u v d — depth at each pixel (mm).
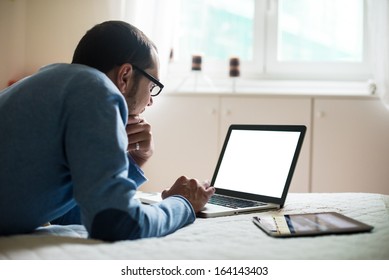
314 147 1933
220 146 2006
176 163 2039
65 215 957
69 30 2154
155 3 2064
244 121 1983
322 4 2299
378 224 751
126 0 2055
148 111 2051
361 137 1903
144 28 2088
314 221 741
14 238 640
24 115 675
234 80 2246
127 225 618
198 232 700
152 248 591
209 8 2400
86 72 711
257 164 1093
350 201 992
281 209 935
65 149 662
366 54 2221
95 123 639
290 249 593
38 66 2184
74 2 2141
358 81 2229
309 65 2285
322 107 1923
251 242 629
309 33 2324
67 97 673
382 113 1891
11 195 662
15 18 2148
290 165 1004
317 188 1934
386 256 574
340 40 2293
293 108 1943
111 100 675
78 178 616
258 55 2338
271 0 2301
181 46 2408
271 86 2301
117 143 639
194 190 881
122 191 620
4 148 666
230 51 2398
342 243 625
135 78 879
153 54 903
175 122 2039
